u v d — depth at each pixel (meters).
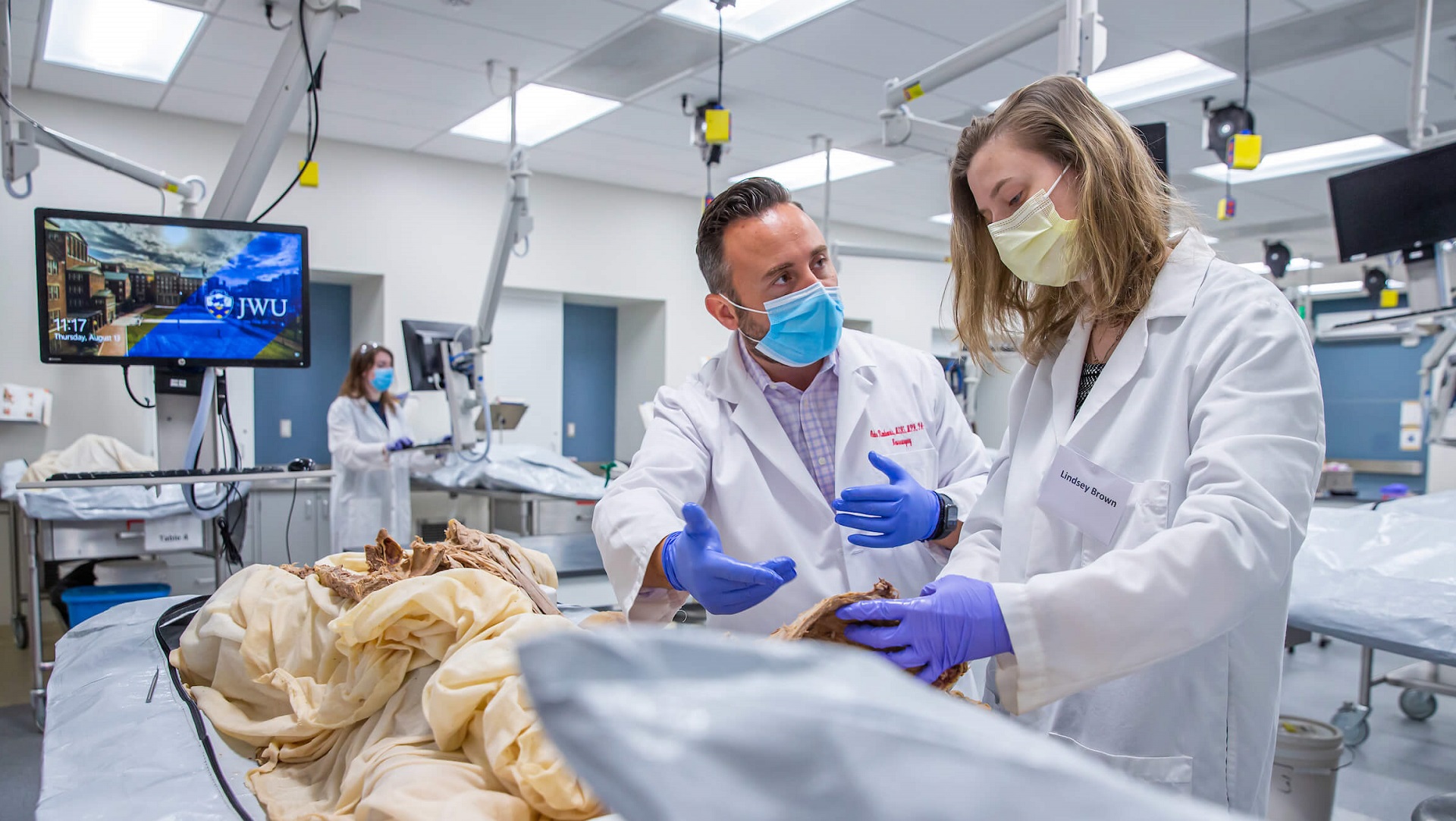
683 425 1.51
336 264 5.30
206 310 2.51
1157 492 0.98
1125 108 4.76
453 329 3.90
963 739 0.22
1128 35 3.84
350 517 4.32
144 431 4.77
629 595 1.22
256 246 2.56
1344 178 2.96
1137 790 0.21
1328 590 2.02
